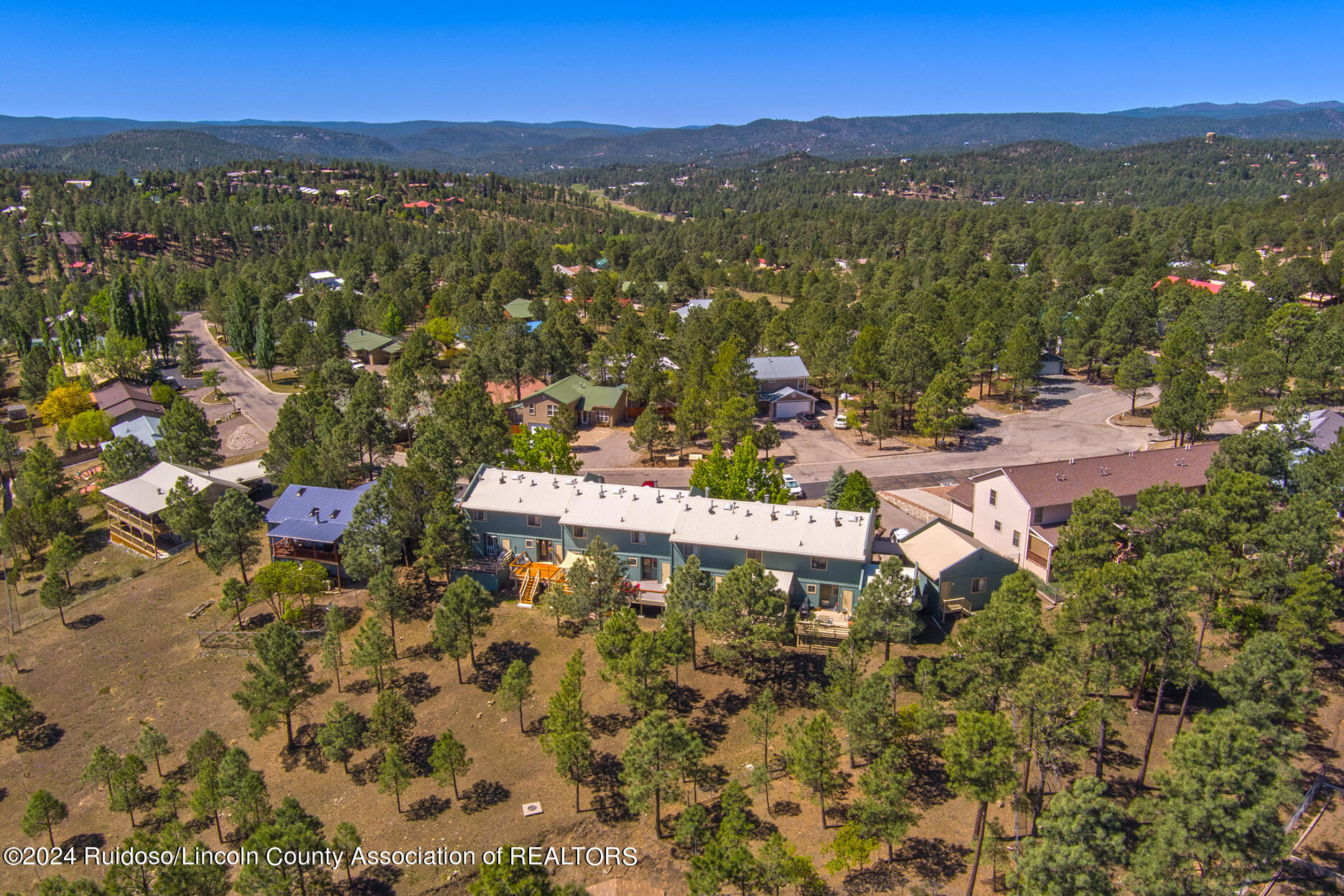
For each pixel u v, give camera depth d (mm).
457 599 52406
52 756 50125
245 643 60156
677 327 152875
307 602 64125
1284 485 63875
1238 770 32406
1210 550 52125
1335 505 58219
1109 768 44625
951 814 42531
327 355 136750
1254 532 52062
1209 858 32500
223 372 151500
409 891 39781
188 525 70188
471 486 68312
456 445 79000
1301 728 46500
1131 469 69562
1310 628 47844
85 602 67188
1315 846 38844
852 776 45156
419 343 136125
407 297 182875
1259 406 97812
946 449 99000
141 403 116062
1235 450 63438
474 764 47594
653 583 63188
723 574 61031
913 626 49406
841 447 100938
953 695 49031
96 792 47375
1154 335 131750
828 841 40844
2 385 144375
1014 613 41969
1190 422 86688
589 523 63031
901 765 44406
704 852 39281
